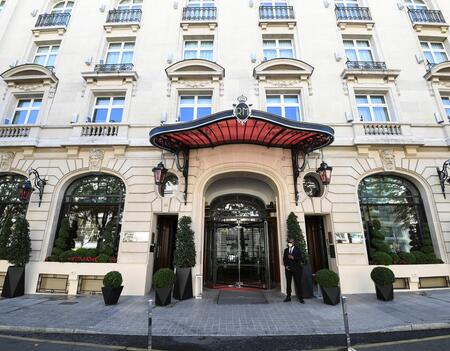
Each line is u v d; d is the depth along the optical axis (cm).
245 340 479
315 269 995
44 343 462
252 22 1229
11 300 762
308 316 602
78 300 766
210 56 1209
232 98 1079
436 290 856
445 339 468
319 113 1062
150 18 1257
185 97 1136
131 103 1089
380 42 1198
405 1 1349
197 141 930
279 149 997
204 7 1263
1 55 1212
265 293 870
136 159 1009
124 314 623
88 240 977
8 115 1105
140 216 937
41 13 1315
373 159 1006
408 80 1128
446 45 1238
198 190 957
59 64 1169
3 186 1034
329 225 950
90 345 456
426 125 1044
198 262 880
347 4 1319
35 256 900
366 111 1112
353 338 482
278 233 966
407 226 985
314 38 1195
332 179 976
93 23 1257
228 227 1093
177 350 438
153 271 944
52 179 995
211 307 687
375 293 841
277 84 1099
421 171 995
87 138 1010
